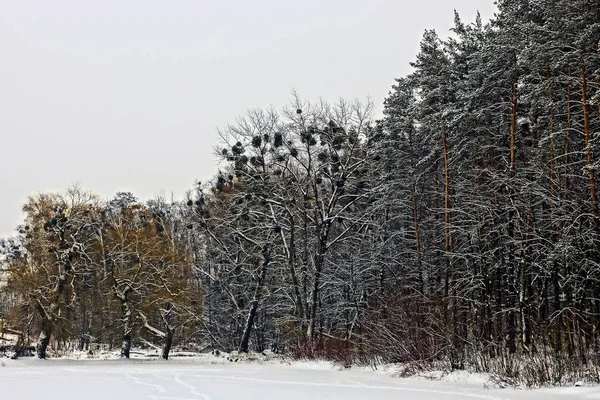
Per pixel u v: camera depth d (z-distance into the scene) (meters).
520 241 23.88
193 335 52.03
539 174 25.00
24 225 45.88
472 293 28.11
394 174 41.06
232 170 46.22
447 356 23.97
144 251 45.62
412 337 26.25
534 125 28.05
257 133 43.84
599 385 16.73
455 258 31.00
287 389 18.25
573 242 22.70
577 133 26.16
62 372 27.47
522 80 26.94
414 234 43.03
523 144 30.16
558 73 26.39
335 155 42.53
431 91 33.59
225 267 50.50
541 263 24.81
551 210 24.03
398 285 33.81
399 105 42.03
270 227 43.28
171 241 48.81
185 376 24.22
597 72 23.39
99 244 46.75
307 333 40.50
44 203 45.25
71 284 43.66
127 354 44.78
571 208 23.55
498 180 25.72
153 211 60.75
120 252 45.34
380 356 29.45
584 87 23.05
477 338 23.27
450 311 26.42
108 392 17.36
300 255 46.03
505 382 18.64
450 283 32.53
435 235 37.59
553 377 17.97
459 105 31.28
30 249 44.69
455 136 31.42
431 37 35.59
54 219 43.94
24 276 42.06
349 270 42.31
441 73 34.25
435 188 37.06
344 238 42.84
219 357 45.44
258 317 53.03
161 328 48.66
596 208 21.53
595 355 19.22
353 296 41.56
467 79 32.06
